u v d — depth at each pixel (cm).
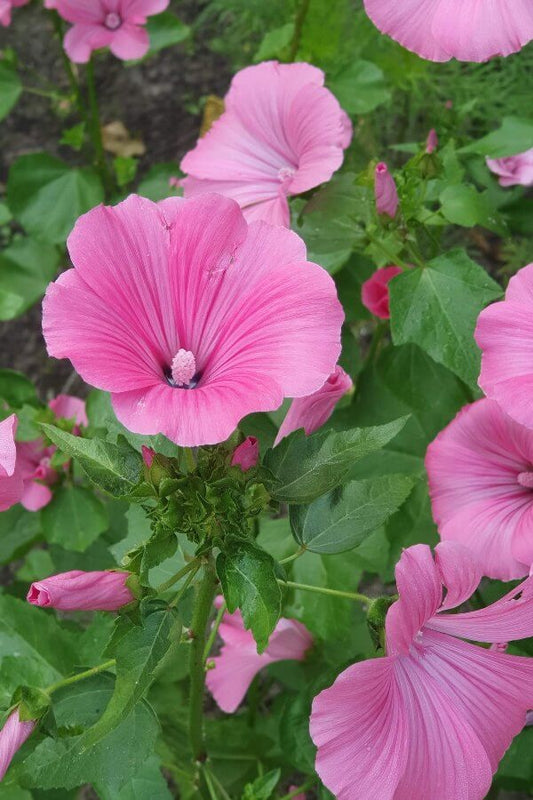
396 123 106
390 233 59
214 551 52
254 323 42
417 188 65
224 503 42
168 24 93
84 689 50
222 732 69
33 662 56
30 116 124
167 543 43
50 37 128
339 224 60
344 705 41
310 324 41
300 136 58
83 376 39
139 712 49
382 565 64
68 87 125
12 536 75
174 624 43
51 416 71
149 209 42
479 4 53
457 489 56
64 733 50
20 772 49
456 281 59
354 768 42
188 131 122
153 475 42
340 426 69
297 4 86
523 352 48
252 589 42
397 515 65
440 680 45
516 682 45
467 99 101
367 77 81
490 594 58
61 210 92
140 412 39
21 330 111
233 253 42
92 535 71
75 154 121
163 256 42
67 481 72
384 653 45
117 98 125
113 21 82
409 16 55
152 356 42
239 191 61
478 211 62
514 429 54
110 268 41
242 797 59
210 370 43
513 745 56
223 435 38
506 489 55
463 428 55
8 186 92
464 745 44
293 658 68
